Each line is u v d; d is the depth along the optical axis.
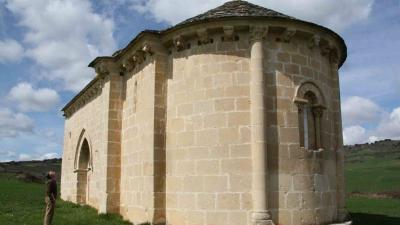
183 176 12.38
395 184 46.28
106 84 16.59
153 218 12.53
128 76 15.87
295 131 12.06
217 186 11.75
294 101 12.20
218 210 11.64
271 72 12.11
